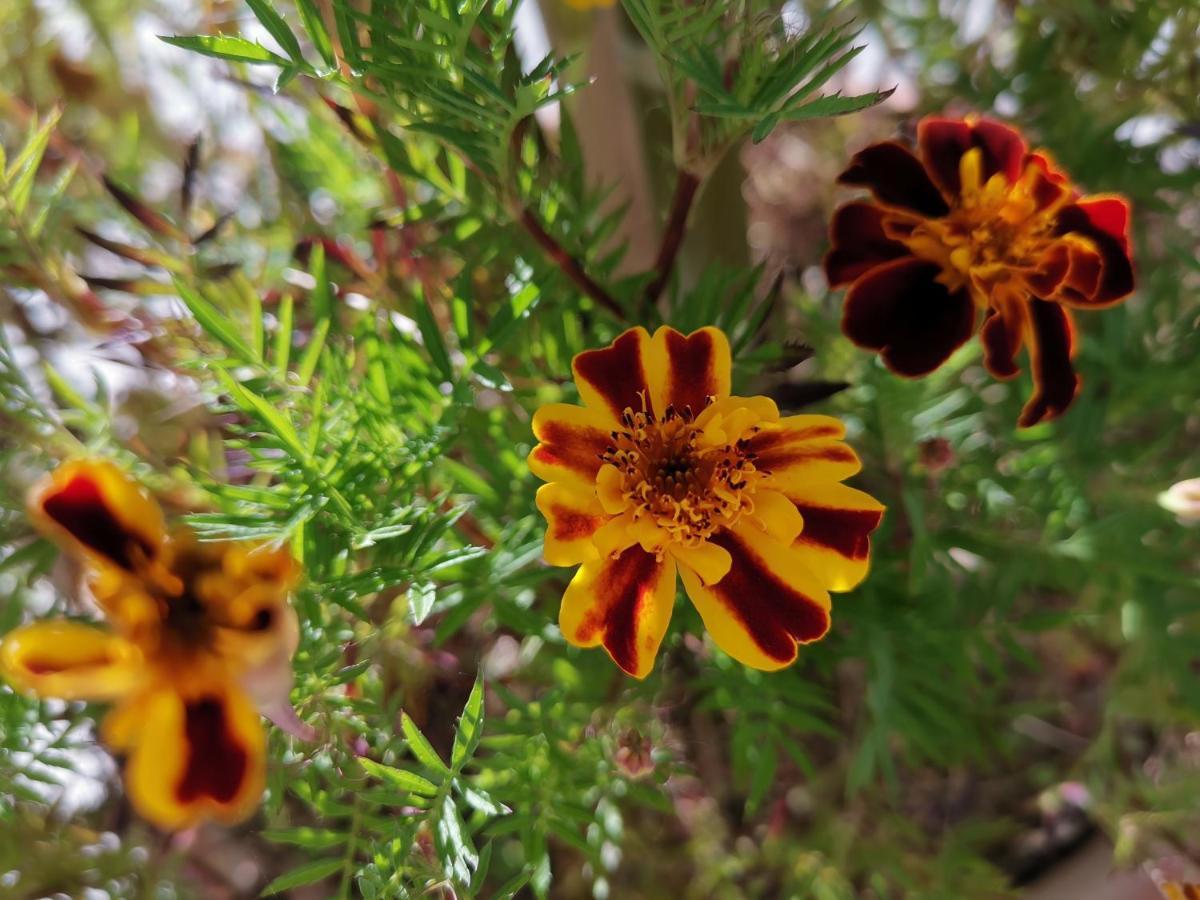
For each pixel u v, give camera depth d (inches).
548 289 5.5
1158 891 7.2
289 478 4.9
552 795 5.9
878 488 6.9
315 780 5.4
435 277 6.6
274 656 4.5
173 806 4.4
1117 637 8.1
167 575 4.4
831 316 7.3
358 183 7.0
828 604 4.6
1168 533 7.3
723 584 4.6
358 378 5.6
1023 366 7.3
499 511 6.1
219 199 7.8
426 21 4.2
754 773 7.0
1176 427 7.9
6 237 5.6
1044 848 8.0
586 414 4.6
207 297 5.8
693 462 4.6
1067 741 8.8
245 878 7.5
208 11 6.4
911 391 6.7
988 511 7.1
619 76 7.1
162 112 8.4
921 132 5.5
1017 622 7.2
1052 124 7.9
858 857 7.6
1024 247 5.3
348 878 5.1
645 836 7.8
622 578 4.5
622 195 7.4
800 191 11.3
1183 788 6.9
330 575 5.0
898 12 8.2
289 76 4.2
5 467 5.5
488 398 6.6
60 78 7.8
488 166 5.0
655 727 6.2
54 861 6.4
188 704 4.4
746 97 4.6
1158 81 7.6
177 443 6.2
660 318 5.9
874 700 6.5
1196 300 8.2
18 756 6.3
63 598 5.9
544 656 6.8
